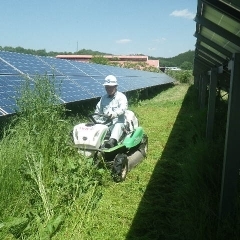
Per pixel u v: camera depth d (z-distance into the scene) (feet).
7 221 13.60
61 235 13.79
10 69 33.22
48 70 40.98
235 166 13.80
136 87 65.41
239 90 13.42
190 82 163.12
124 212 16.10
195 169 17.37
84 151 19.24
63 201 16.16
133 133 22.72
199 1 12.67
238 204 13.78
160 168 22.54
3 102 23.91
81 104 41.29
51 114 20.81
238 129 13.61
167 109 55.72
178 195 16.99
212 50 22.85
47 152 18.54
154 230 14.44
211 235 12.62
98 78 54.49
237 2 10.24
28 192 15.93
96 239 13.73
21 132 19.40
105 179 19.07
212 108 27.09
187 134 31.48
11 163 16.02
